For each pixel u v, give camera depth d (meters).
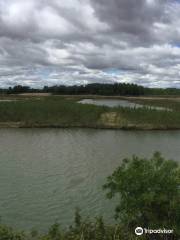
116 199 24.09
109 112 66.31
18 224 20.09
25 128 59.19
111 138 50.62
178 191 13.33
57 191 25.81
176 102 112.50
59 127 60.69
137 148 43.16
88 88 198.62
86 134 53.97
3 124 60.50
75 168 32.47
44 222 20.44
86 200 24.02
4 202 23.44
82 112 64.62
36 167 32.66
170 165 13.92
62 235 12.78
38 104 69.38
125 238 12.20
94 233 12.70
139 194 13.45
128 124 60.84
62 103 72.00
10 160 35.47
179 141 48.81
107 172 31.16
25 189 26.16
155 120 61.94
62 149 41.69
